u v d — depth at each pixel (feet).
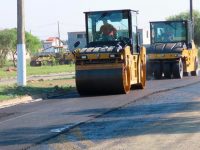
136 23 134.41
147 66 174.50
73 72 253.24
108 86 119.14
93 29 130.21
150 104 96.89
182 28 183.93
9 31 389.80
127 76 122.21
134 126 72.74
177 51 172.55
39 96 121.39
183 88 129.18
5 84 160.76
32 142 64.13
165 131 67.87
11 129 74.59
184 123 73.56
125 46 122.93
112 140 63.41
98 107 95.96
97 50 120.37
